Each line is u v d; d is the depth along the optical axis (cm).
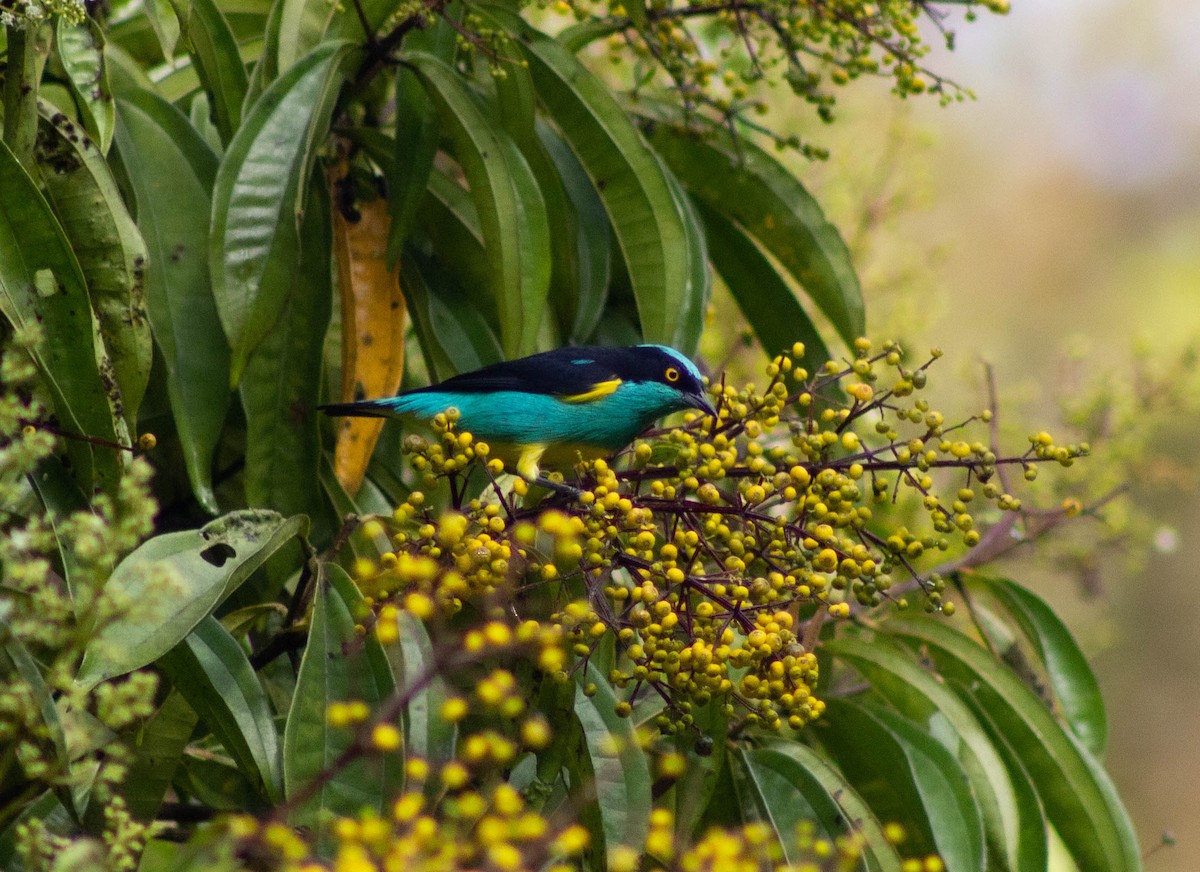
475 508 733
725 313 1612
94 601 566
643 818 782
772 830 898
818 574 728
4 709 589
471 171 1027
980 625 1212
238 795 927
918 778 976
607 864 773
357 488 1013
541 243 1027
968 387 1623
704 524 765
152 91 1030
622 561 744
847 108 1734
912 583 1162
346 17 1043
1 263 780
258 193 944
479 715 859
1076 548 1473
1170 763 2780
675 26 1159
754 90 1534
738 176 1227
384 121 1200
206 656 775
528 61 1091
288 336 992
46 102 851
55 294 790
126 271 845
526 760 877
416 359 1335
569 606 681
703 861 537
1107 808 1038
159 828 599
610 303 1221
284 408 984
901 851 975
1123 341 3045
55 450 789
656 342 1087
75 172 846
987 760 1017
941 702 1041
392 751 729
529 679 820
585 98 1095
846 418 794
